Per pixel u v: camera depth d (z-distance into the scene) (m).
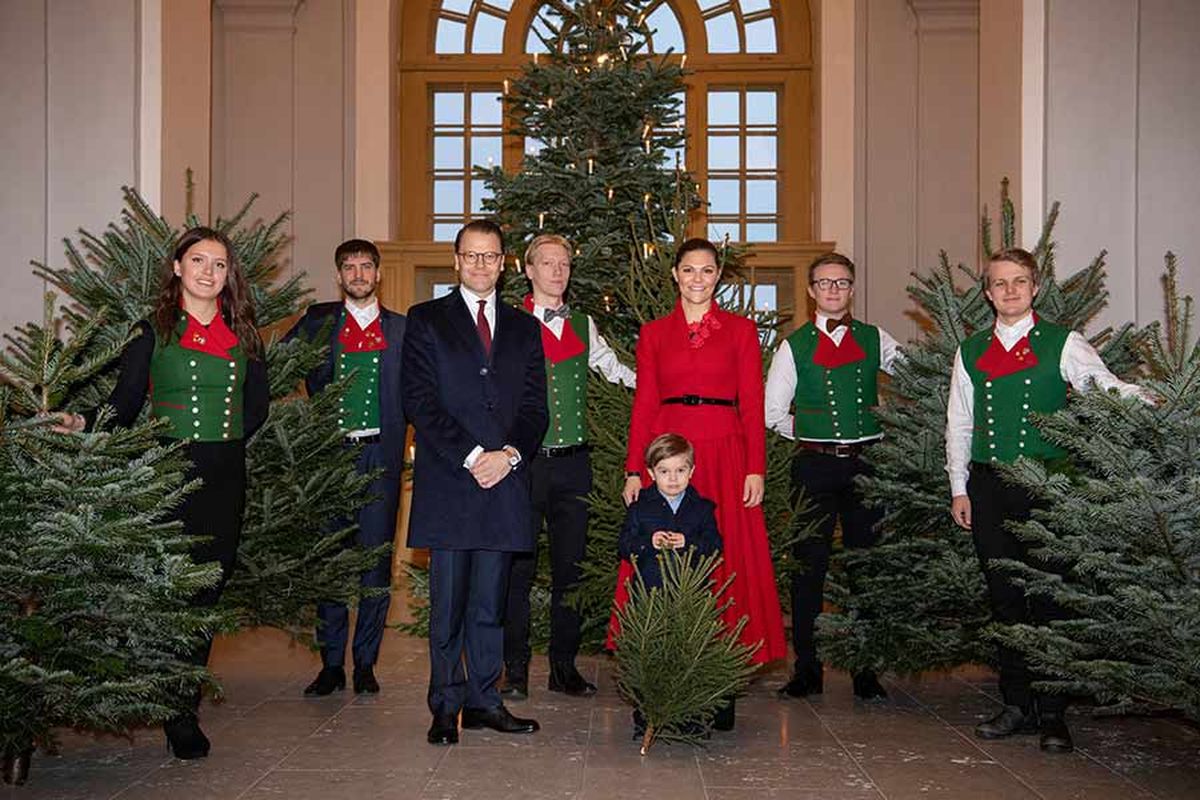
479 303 4.30
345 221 9.80
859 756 4.02
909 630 4.76
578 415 4.99
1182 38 5.61
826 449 5.05
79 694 3.44
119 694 3.50
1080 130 5.64
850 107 9.86
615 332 6.41
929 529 4.84
